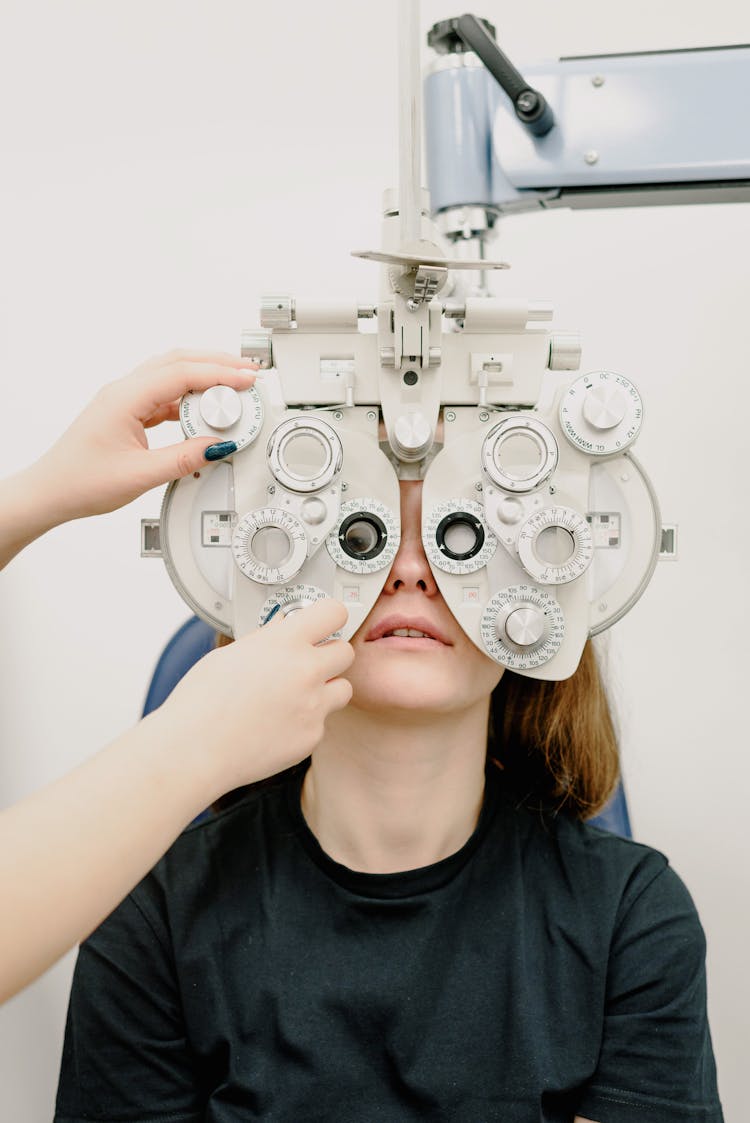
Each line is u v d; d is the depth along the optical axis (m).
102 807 0.41
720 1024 1.03
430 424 0.52
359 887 0.62
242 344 0.55
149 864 0.42
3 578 1.03
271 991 0.60
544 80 0.66
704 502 1.03
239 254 1.05
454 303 0.57
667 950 0.64
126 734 0.44
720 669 1.03
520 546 0.52
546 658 0.53
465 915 0.63
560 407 0.53
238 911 0.64
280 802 0.69
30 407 1.04
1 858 0.39
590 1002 0.62
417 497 0.57
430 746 0.60
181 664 0.89
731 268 1.03
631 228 1.04
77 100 1.04
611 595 0.55
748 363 1.03
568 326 1.04
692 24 1.02
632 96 0.65
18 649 1.03
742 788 1.03
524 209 0.70
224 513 0.55
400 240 0.49
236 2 1.04
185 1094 0.63
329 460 0.52
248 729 0.45
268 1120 0.58
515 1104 0.58
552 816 0.71
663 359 1.04
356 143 1.05
